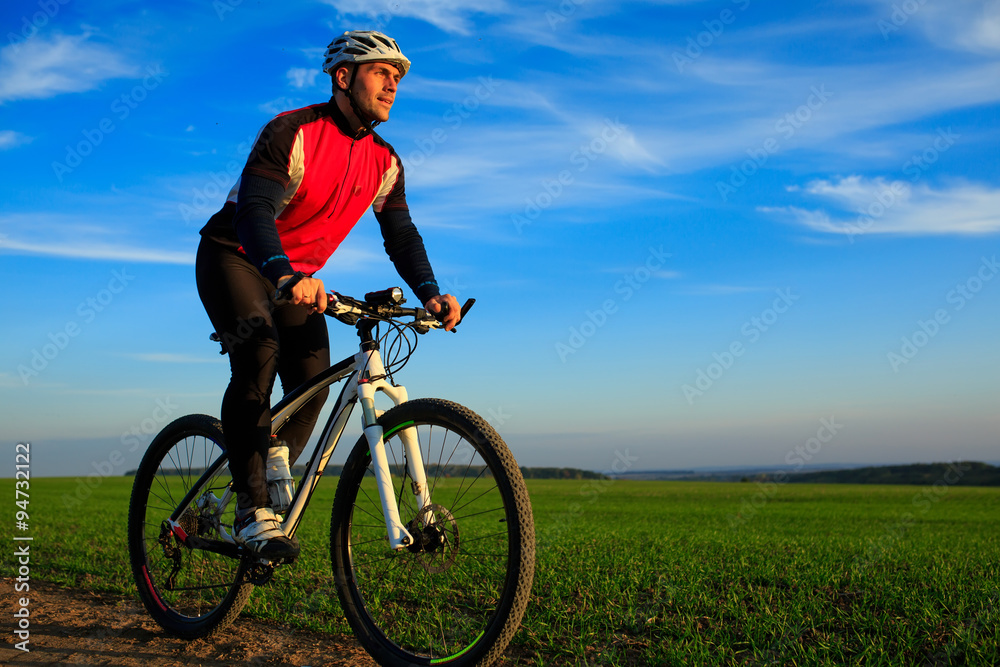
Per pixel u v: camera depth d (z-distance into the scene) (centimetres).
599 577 349
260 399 234
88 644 250
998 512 1584
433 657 201
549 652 234
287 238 249
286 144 222
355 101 232
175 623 267
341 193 245
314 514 846
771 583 344
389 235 273
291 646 241
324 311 202
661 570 373
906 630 244
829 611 281
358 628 220
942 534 808
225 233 239
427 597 287
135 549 300
